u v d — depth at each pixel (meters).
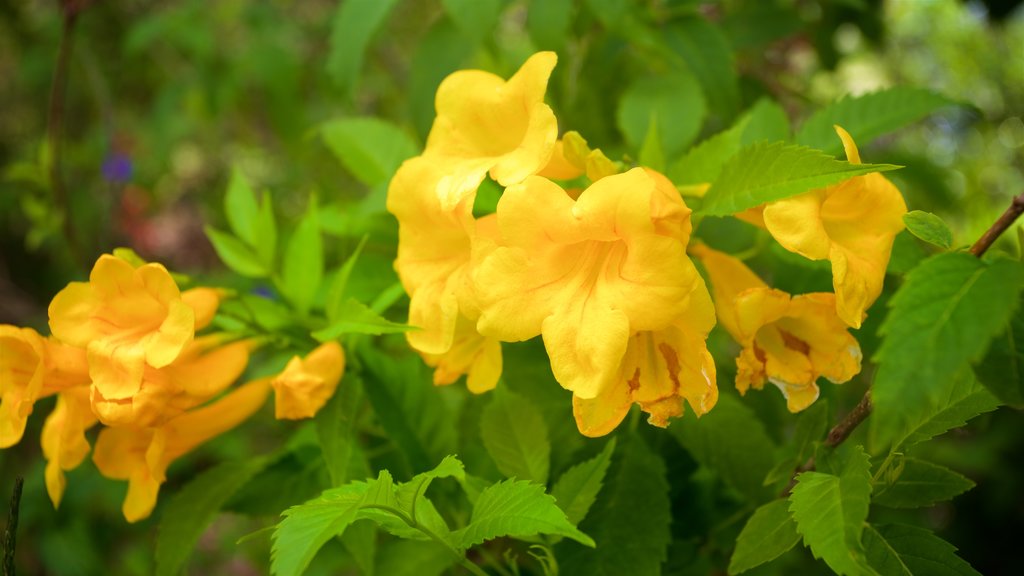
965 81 0.81
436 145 0.32
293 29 0.78
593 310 0.28
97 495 0.63
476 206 0.35
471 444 0.36
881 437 0.24
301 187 0.87
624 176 0.28
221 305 0.35
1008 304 0.24
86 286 0.31
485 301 0.28
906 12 0.80
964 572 0.29
